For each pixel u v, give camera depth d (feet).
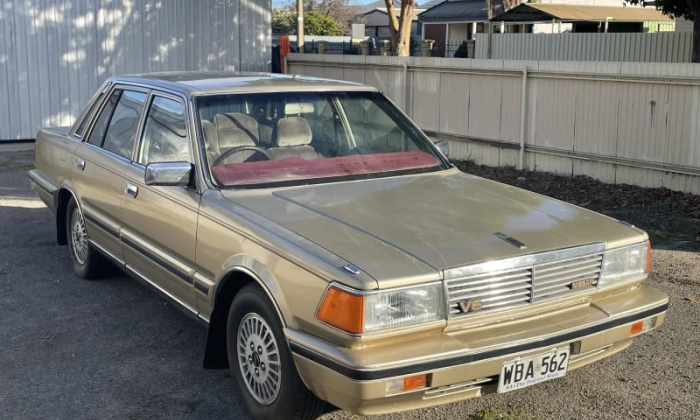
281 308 11.41
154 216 15.37
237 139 15.12
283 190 14.26
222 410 13.29
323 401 11.63
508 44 72.49
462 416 13.01
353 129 16.57
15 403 13.44
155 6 50.01
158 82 17.10
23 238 24.81
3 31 45.27
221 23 52.80
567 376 14.67
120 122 18.22
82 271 20.33
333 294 10.53
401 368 10.25
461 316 10.93
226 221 13.02
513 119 37.24
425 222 12.60
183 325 17.30
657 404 13.50
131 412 13.19
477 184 15.57
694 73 29.27
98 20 48.11
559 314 11.98
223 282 13.05
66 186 20.16
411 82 43.14
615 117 32.65
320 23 189.78
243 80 16.89
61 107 47.70
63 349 15.88
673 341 16.38
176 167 14.06
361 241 11.63
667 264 21.95
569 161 35.04
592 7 92.43
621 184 32.78
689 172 30.12
